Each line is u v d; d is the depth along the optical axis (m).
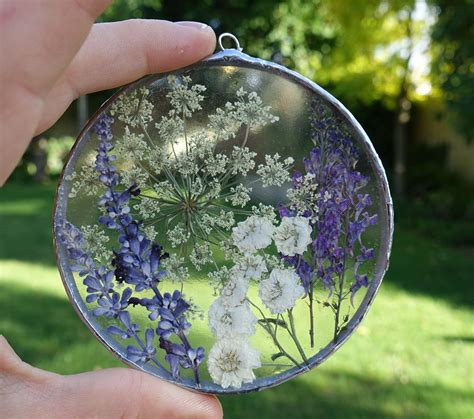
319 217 0.15
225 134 0.15
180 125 0.15
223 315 0.15
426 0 0.79
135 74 0.14
